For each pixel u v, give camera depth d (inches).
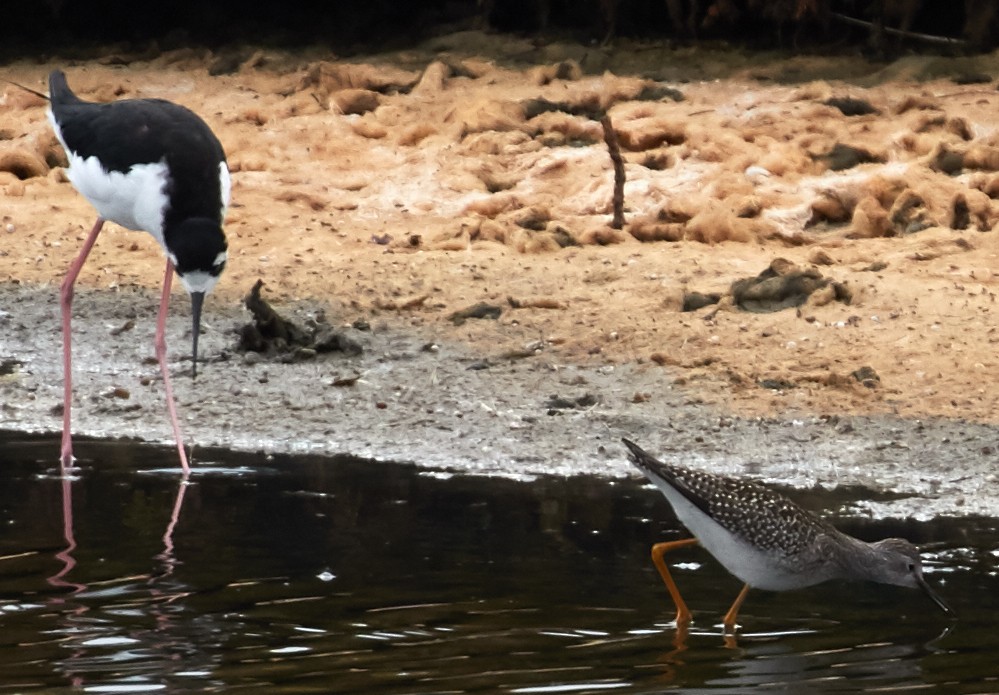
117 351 552.4
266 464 441.7
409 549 358.6
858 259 641.6
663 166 772.0
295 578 334.6
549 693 267.9
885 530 378.6
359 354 542.6
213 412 494.6
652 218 698.8
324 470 435.2
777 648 295.4
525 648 292.2
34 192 761.0
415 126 834.8
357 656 285.9
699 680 275.4
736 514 313.4
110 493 408.2
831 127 805.9
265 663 281.3
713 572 347.9
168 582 331.0
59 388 521.3
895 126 806.5
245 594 323.0
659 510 397.4
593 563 350.3
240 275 631.2
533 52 1035.9
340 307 587.8
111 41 1168.2
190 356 546.3
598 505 401.1
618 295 593.6
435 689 269.0
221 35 1155.3
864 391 492.4
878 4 1010.1
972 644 297.4
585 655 289.3
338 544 361.7
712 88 918.4
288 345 550.0
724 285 596.7
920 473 430.0
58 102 479.5
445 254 660.1
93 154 450.0
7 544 358.9
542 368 526.9
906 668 282.7
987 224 688.4
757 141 785.6
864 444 452.8
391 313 583.5
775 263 592.4
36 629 299.4
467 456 450.6
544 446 457.7
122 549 355.6
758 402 490.0
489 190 765.9
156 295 613.6
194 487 414.9
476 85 946.7
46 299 604.4
